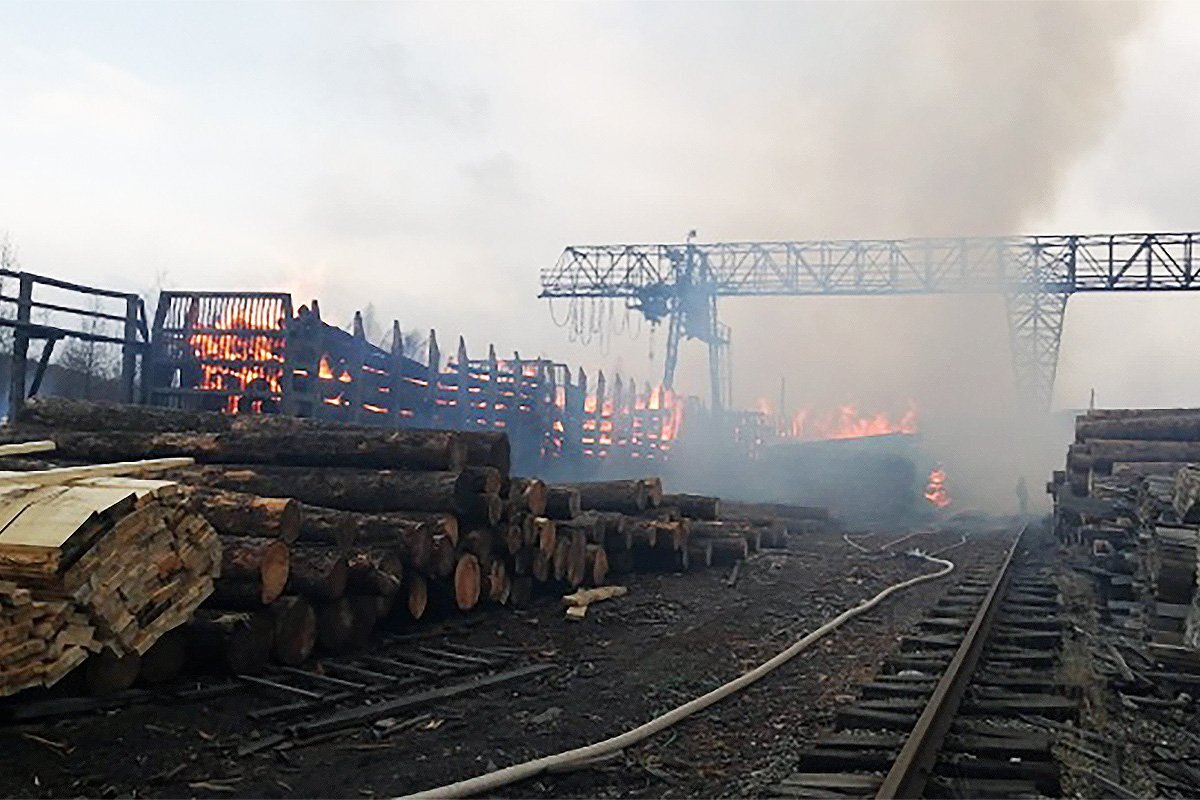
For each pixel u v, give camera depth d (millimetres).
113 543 6305
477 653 9211
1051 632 10539
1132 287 38438
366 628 8945
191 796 5336
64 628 6117
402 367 21719
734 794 5520
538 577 11805
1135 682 8516
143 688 6969
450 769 5957
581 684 8320
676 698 7871
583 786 5746
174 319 18078
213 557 7227
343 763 6004
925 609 12891
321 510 9422
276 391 17297
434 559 9703
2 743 5750
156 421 12586
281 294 17562
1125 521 13734
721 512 24125
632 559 15461
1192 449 17781
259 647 7633
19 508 6223
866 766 5816
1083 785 5770
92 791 5305
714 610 12508
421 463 10414
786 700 7820
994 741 6160
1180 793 5938
